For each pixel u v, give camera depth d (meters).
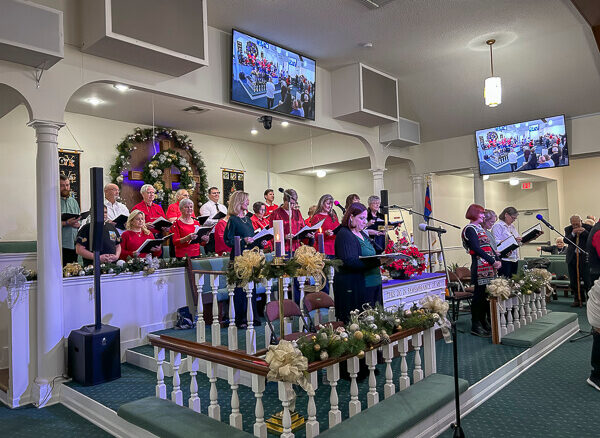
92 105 8.30
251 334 4.15
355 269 4.13
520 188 15.41
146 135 9.40
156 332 5.47
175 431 2.96
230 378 3.05
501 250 5.80
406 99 8.95
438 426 3.28
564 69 7.60
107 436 3.60
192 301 5.95
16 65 4.32
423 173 10.25
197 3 5.09
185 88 5.59
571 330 6.09
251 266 3.60
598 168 14.25
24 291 4.49
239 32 5.99
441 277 6.17
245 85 6.06
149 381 4.52
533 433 3.20
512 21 6.34
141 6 4.59
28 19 4.02
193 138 10.46
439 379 3.68
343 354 2.98
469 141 9.66
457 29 6.45
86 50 4.65
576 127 8.45
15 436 3.64
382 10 5.75
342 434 2.74
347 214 4.25
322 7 5.62
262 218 6.95
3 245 7.02
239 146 11.34
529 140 8.69
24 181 7.79
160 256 6.37
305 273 3.62
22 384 4.42
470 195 12.78
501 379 4.21
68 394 4.35
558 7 6.04
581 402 3.71
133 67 5.11
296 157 11.59
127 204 9.03
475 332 5.73
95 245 4.74
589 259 5.05
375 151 8.63
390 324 3.42
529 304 6.16
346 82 7.46
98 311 4.69
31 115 4.40
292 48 6.71
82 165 8.70
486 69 7.92
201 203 9.95
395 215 11.47
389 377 3.44
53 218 4.52
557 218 14.40
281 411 3.39
